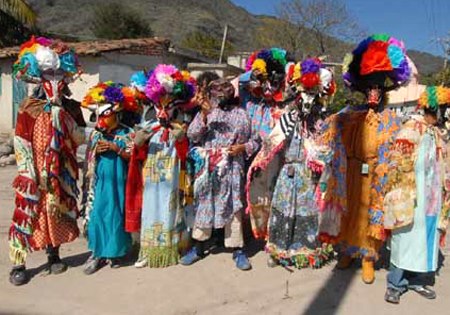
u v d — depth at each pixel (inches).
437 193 174.7
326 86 195.8
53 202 188.2
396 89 190.1
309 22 1481.3
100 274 198.1
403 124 179.0
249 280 193.6
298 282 192.2
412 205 170.7
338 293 183.0
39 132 185.8
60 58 189.0
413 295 183.0
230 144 203.0
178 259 209.3
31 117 185.2
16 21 848.9
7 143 556.7
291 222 202.7
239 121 203.0
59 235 192.2
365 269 193.5
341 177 190.5
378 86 184.5
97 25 1771.7
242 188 208.5
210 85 204.7
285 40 1508.4
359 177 189.5
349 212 193.2
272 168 211.2
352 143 189.9
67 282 190.5
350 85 193.3
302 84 195.0
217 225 203.2
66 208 193.0
